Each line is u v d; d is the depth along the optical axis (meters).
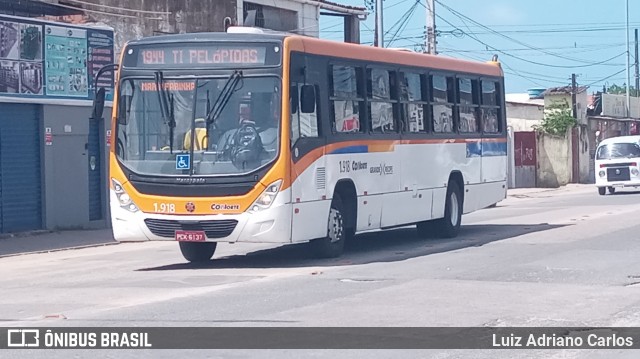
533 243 18.89
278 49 14.77
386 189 17.66
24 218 23.02
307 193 15.16
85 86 24.56
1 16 22.11
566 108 51.38
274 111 14.65
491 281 13.55
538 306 11.41
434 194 19.55
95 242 22.02
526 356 8.90
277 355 8.86
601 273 14.34
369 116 17.17
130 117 15.16
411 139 18.59
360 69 16.97
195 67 14.91
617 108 61.09
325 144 15.69
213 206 14.62
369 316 10.76
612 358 8.85
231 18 33.41
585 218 25.16
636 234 20.28
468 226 23.80
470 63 21.41
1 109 22.28
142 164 15.00
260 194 14.52
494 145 22.56
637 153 38.22
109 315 10.92
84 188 24.66
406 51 18.83
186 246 16.84
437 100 19.78
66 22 24.73
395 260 16.30
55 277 15.43
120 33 28.84
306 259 16.56
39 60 23.17
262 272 14.84
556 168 49.34
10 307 11.82
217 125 14.76
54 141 23.72
